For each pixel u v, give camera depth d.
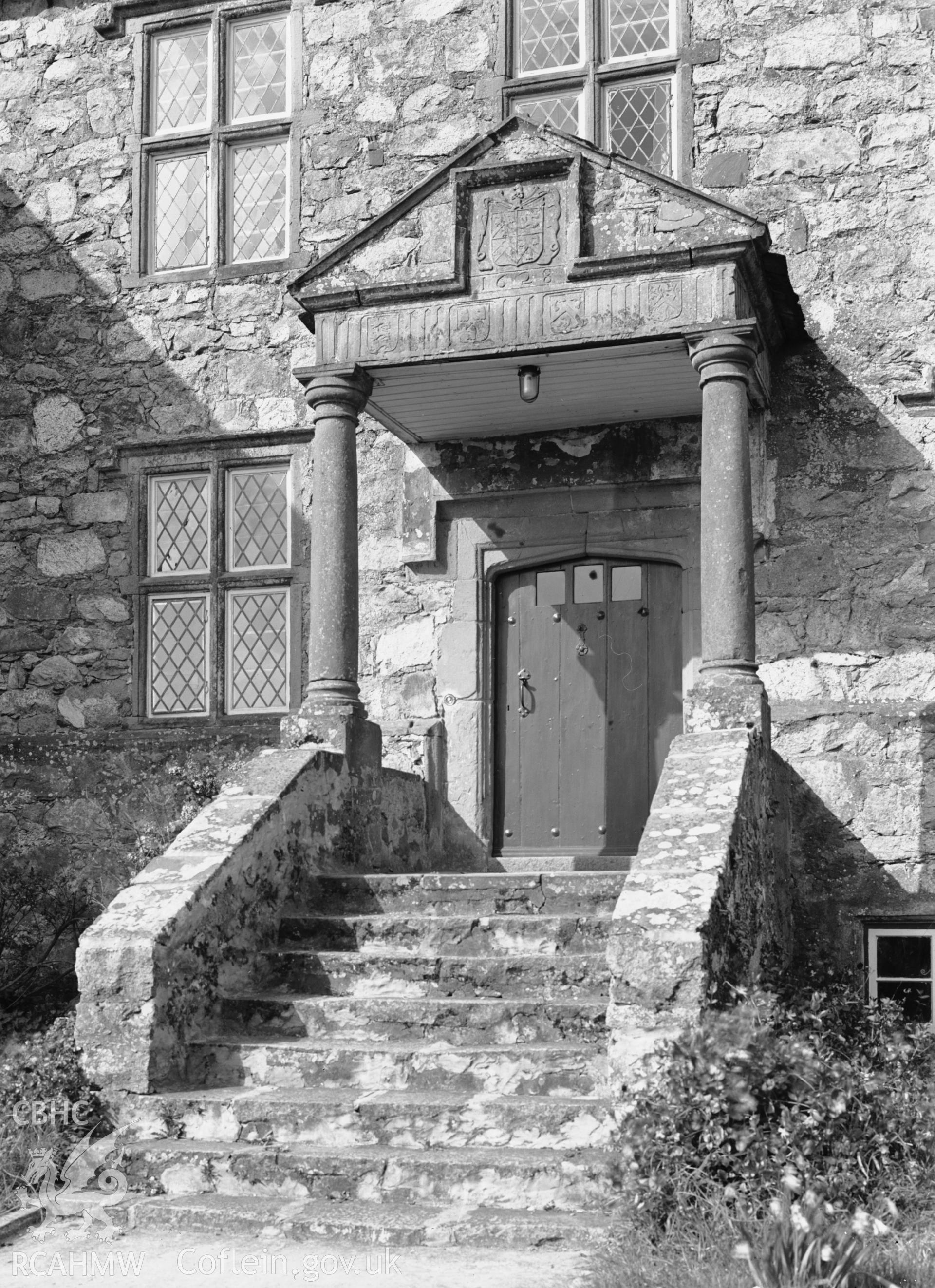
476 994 6.38
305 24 9.96
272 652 9.71
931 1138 5.10
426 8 9.75
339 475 7.95
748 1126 4.92
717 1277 4.25
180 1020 6.09
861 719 8.43
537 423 9.06
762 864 6.93
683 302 7.46
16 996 8.95
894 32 8.94
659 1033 5.34
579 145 7.68
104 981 5.93
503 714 9.31
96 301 10.16
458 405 8.67
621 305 7.54
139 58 10.27
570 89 9.48
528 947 6.60
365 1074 5.92
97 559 9.98
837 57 9.00
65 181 10.30
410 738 9.12
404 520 9.41
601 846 9.02
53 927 9.34
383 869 8.21
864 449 8.67
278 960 6.66
